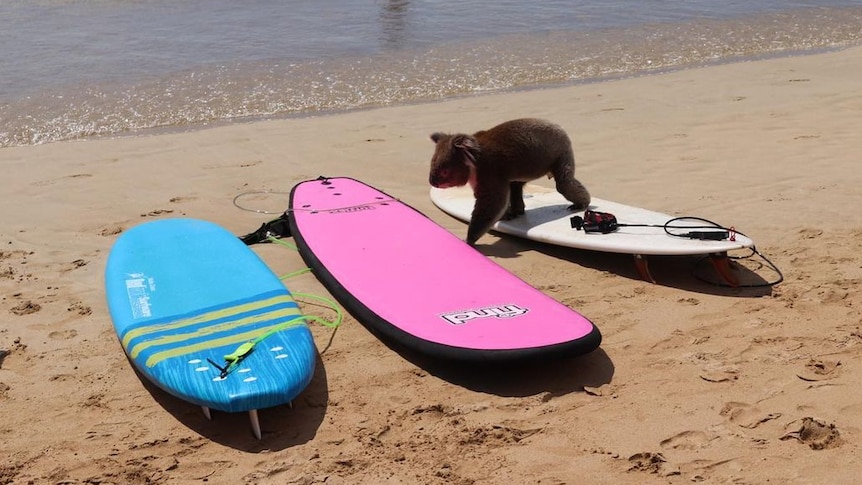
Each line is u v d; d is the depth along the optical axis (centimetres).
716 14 1692
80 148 865
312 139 896
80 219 668
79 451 364
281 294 466
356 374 425
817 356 429
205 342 409
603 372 423
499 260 581
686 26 1563
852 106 990
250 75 1159
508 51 1334
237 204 702
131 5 1608
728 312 487
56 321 491
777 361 426
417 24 1505
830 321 469
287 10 1603
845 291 505
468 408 392
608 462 347
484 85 1152
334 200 647
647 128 919
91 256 595
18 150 858
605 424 376
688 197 691
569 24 1548
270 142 885
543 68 1243
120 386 419
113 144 879
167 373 383
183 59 1229
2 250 602
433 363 438
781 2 1847
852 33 1530
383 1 1709
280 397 370
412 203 702
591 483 334
